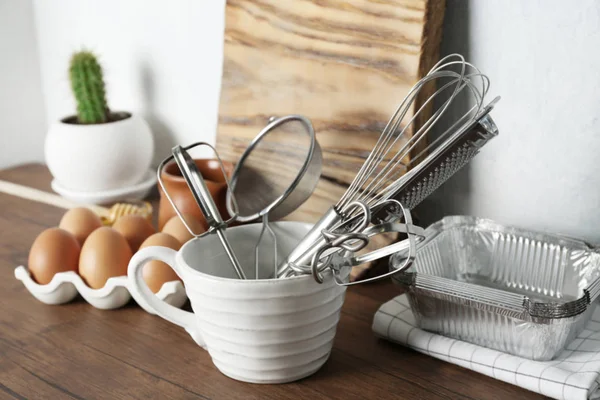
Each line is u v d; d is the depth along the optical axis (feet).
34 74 4.27
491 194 2.59
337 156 2.69
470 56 2.50
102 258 2.40
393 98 2.50
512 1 2.35
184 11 3.39
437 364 2.06
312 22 2.69
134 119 3.40
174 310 2.11
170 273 2.38
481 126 1.81
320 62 2.70
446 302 1.99
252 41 2.92
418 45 2.41
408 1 2.41
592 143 2.31
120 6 3.66
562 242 2.22
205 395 1.93
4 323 2.37
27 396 1.94
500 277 2.37
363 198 2.04
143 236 2.59
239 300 1.81
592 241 2.38
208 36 3.33
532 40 2.35
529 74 2.38
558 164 2.40
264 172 2.54
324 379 1.99
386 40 2.49
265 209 2.25
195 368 2.07
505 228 2.33
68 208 3.48
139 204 3.30
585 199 2.37
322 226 1.97
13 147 4.28
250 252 2.28
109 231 2.45
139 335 2.28
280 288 1.80
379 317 2.18
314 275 1.77
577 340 2.03
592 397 1.80
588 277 2.17
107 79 3.86
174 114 3.62
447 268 2.39
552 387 1.81
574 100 2.31
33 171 4.16
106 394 1.95
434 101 2.61
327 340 1.98
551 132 2.39
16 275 2.47
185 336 2.28
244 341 1.88
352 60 2.60
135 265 2.05
